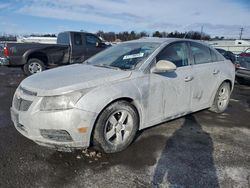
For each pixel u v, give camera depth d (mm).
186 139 3838
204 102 4605
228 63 5133
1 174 2785
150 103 3561
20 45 9000
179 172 2930
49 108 2854
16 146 3445
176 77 3883
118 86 3184
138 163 3100
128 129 3385
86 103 2898
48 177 2764
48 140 2926
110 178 2783
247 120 4895
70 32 10047
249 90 8469
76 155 3219
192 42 4449
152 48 3867
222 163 3162
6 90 7121
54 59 9711
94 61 4266
